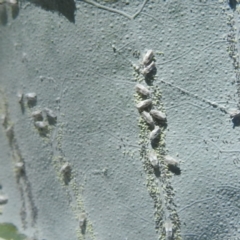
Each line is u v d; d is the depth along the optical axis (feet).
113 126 0.60
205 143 0.58
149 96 0.58
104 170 0.61
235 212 0.59
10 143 0.64
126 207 0.61
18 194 0.65
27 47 0.61
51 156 0.63
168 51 0.58
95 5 0.58
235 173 0.58
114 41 0.58
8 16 0.61
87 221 0.62
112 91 0.59
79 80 0.60
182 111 0.58
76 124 0.61
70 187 0.62
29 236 0.65
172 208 0.59
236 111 0.57
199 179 0.58
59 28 0.59
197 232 0.59
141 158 0.59
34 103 0.62
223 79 0.57
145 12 0.57
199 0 0.57
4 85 0.63
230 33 0.57
